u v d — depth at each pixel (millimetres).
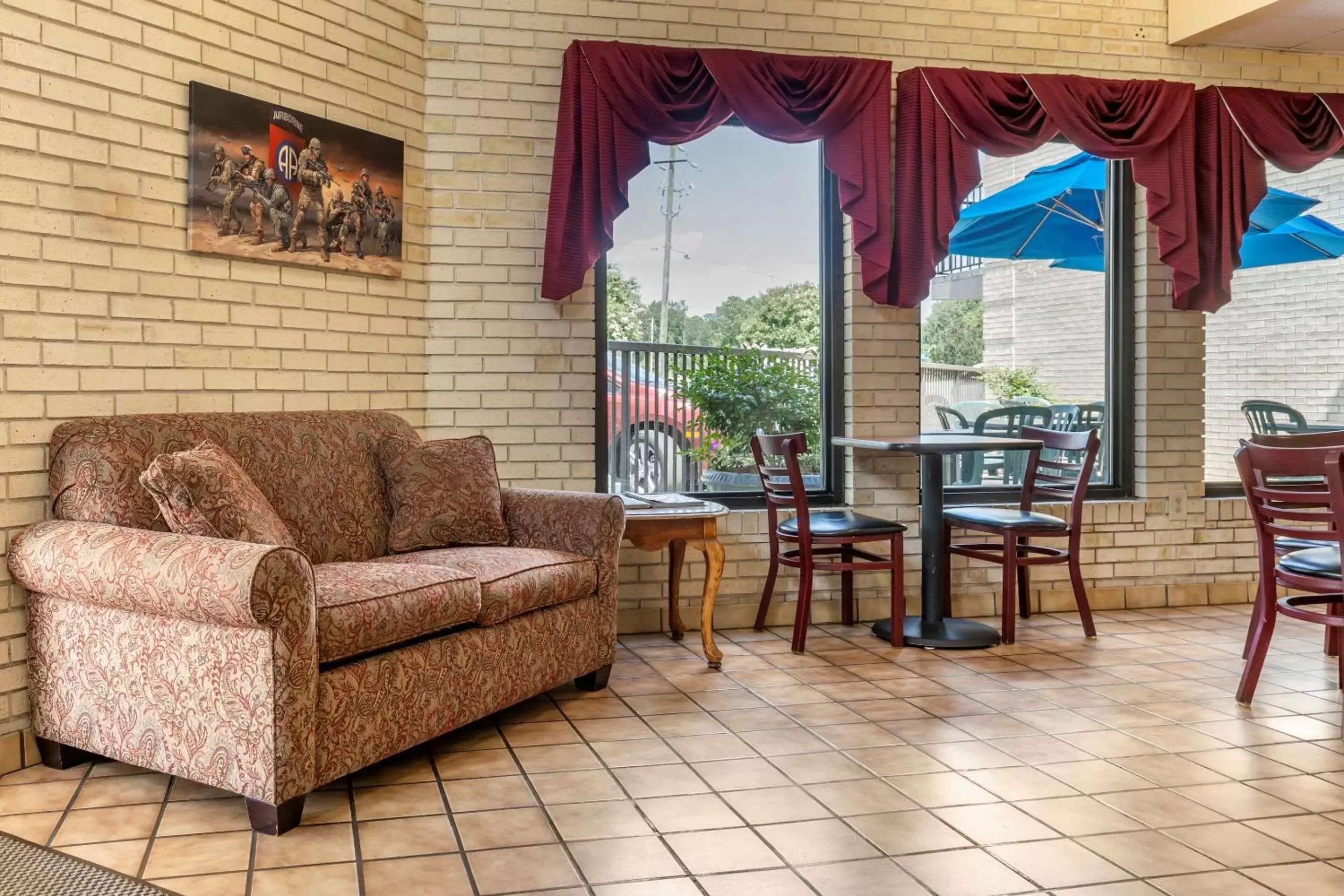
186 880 2340
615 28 4738
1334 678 4016
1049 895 2260
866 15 4980
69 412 3203
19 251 3055
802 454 5180
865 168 4805
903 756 3139
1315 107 5309
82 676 2938
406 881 2336
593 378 4766
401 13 4457
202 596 2561
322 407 4129
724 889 2291
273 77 3887
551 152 4695
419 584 3053
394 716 2930
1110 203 5480
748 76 4656
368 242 4289
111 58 3301
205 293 3650
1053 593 5285
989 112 4906
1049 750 3186
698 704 3693
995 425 5461
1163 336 5383
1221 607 5430
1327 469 3408
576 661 3729
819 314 5191
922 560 4867
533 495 4023
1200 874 2357
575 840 2553
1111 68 5262
